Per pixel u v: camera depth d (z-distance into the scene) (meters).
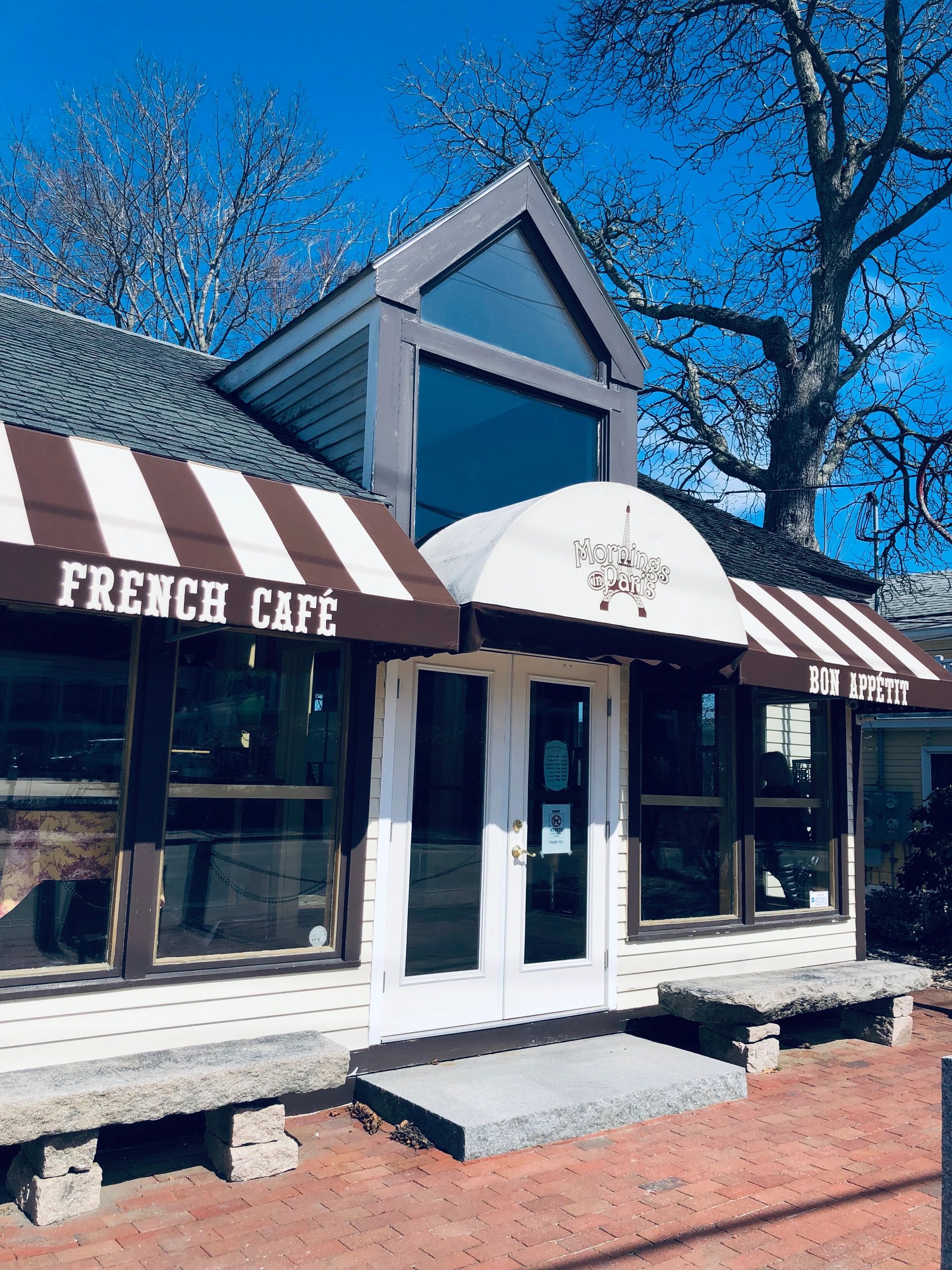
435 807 6.32
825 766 9.30
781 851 8.75
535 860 6.84
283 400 7.59
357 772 5.91
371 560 5.38
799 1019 8.51
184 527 4.77
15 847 4.78
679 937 7.59
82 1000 4.77
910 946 12.38
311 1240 4.09
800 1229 4.38
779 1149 5.31
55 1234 4.06
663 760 7.81
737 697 8.41
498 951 6.51
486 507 7.16
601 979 7.08
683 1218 4.43
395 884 6.03
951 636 16.77
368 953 5.86
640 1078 5.92
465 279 7.25
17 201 24.55
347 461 6.74
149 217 25.70
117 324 25.50
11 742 4.83
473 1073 5.88
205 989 5.17
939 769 18.48
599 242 21.80
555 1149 5.18
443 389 7.03
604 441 7.91
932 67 14.95
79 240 25.02
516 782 6.75
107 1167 4.76
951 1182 3.10
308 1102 5.54
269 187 26.91
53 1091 4.11
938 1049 7.69
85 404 5.89
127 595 4.31
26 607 4.95
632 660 6.31
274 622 4.72
